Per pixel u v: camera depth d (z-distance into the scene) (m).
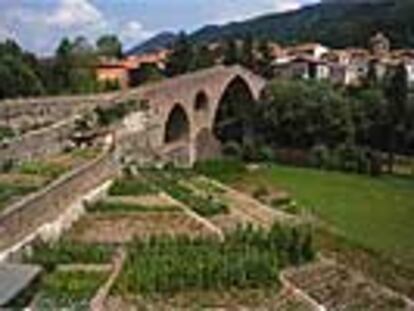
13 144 100.75
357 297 67.19
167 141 159.50
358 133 173.38
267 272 67.88
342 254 81.25
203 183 127.69
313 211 111.25
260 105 179.00
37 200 74.19
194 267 67.25
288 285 68.06
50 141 111.75
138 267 67.69
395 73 188.12
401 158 171.25
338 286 69.38
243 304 62.31
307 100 174.62
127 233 82.19
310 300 65.06
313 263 75.06
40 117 128.62
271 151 168.00
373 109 174.25
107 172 108.69
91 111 130.25
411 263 81.19
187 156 159.38
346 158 163.38
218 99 176.25
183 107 160.38
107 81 198.12
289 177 148.00
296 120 173.50
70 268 67.75
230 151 168.50
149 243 76.25
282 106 175.75
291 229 79.12
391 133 171.38
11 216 66.81
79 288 61.50
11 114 124.19
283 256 74.31
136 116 139.38
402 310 64.81
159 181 118.25
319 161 164.25
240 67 184.38
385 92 179.25
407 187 143.12
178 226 87.25
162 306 60.34
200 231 85.12
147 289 63.22
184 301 61.72
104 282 64.19
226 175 142.62
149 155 140.88
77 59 195.00
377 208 117.25
